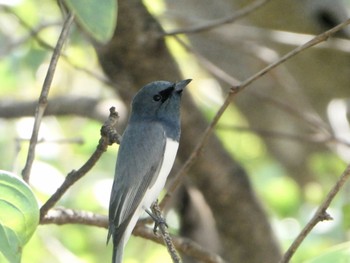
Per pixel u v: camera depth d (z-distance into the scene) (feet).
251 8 35.01
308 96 46.32
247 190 39.24
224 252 40.40
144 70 36.52
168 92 29.91
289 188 46.78
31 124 46.88
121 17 35.27
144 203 27.96
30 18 42.70
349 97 45.80
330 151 49.14
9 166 45.52
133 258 49.70
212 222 41.14
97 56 36.86
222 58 46.24
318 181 50.44
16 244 20.79
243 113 49.32
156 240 29.91
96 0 20.42
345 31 41.98
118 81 37.04
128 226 27.35
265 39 43.42
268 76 45.80
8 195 20.85
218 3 43.57
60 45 25.44
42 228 45.27
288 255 23.29
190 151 38.34
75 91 53.26
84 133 48.06
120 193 27.66
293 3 41.81
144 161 28.30
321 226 40.93
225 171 38.88
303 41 42.42
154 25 35.99
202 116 38.45
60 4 27.12
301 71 45.16
